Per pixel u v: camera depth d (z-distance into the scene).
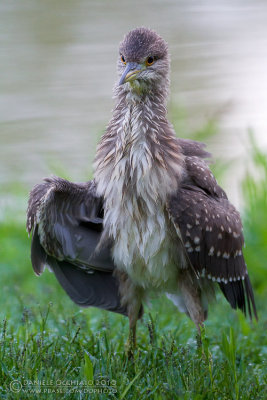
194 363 9.52
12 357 9.49
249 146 19.30
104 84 22.78
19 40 25.25
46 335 10.58
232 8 27.72
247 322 12.45
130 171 10.20
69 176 17.84
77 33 25.59
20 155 19.69
